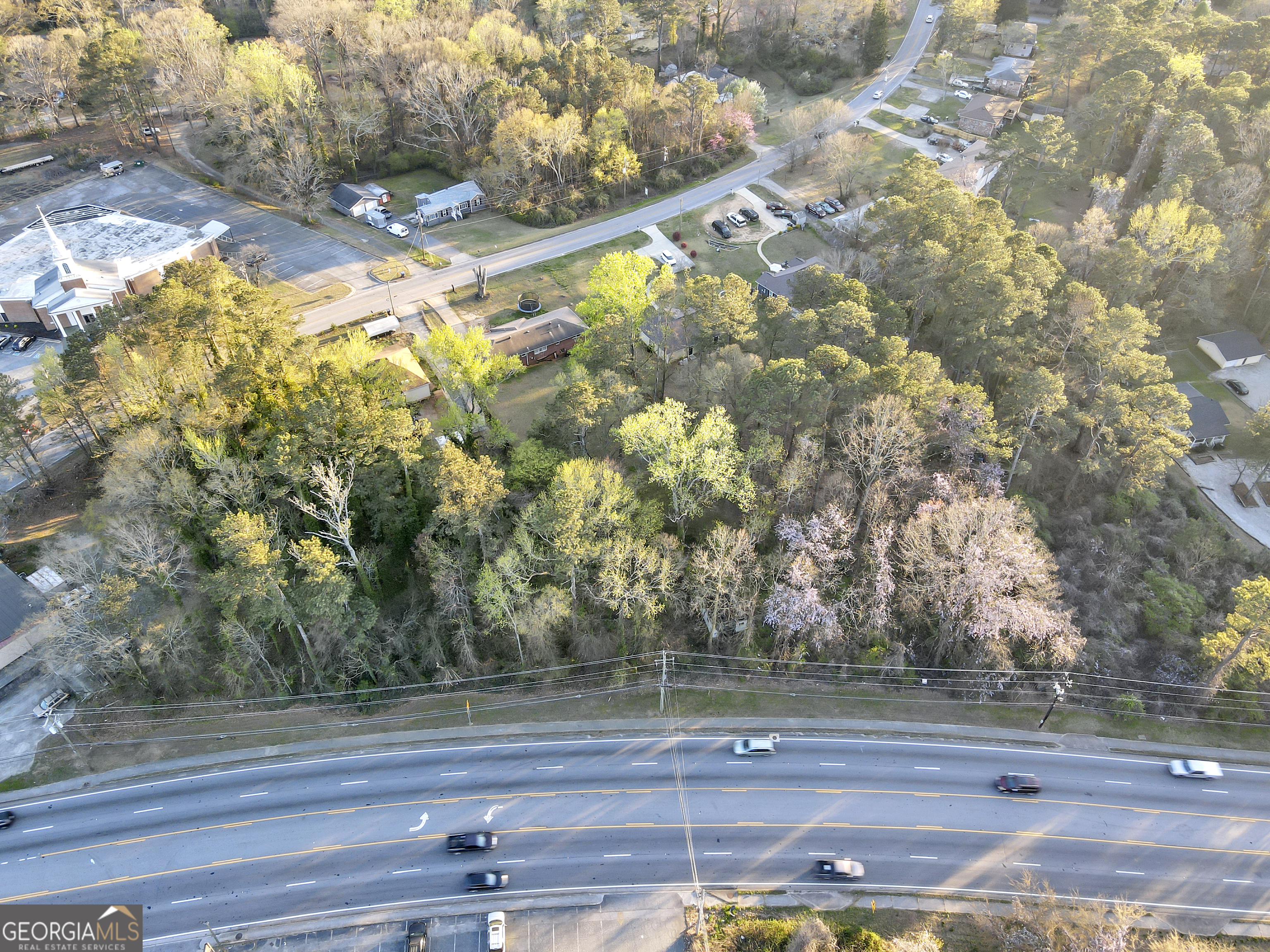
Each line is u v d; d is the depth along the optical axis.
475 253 122.88
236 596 59.97
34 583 69.88
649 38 189.88
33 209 132.62
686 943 51.91
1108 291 97.12
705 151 147.00
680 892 54.66
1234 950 52.06
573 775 61.72
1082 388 85.25
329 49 161.25
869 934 50.12
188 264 75.69
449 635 70.12
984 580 64.19
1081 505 84.44
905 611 70.44
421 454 71.12
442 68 131.62
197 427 68.81
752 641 69.69
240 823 58.78
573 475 63.72
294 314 107.75
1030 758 63.97
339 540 67.44
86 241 115.50
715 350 83.62
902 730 65.69
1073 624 72.94
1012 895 54.78
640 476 74.75
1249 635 63.81
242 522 59.25
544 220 129.62
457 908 53.81
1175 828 59.28
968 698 68.44
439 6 162.88
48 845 57.59
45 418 78.00
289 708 67.25
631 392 76.25
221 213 131.38
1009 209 129.38
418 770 62.22
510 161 127.00
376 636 69.56
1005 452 72.88
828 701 67.69
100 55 137.12
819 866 55.78
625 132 140.00
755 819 58.94
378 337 103.75
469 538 69.25
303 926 53.00
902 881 55.53
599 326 82.31
